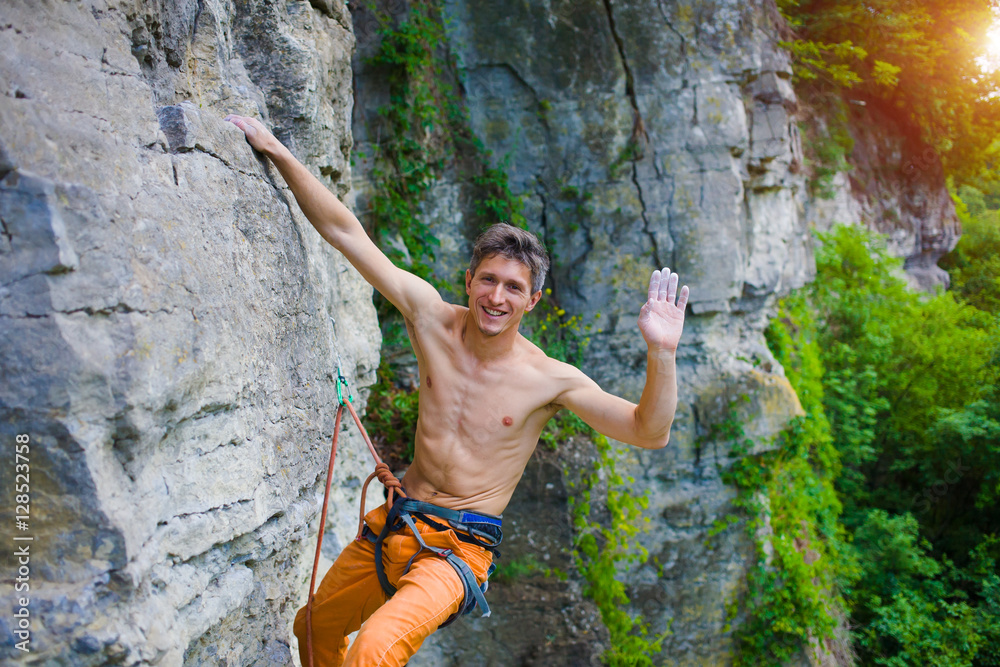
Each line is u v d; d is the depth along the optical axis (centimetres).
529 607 772
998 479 1192
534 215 948
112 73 221
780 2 1248
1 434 181
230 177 264
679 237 933
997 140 1764
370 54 832
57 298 184
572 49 927
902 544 1116
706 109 928
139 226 211
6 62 185
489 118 935
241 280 261
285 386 292
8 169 180
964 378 1250
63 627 179
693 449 931
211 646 252
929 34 1415
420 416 299
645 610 878
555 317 944
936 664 1017
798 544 980
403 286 296
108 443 195
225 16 349
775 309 1054
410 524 281
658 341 258
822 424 1026
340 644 315
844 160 1323
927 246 1623
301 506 296
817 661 914
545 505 817
